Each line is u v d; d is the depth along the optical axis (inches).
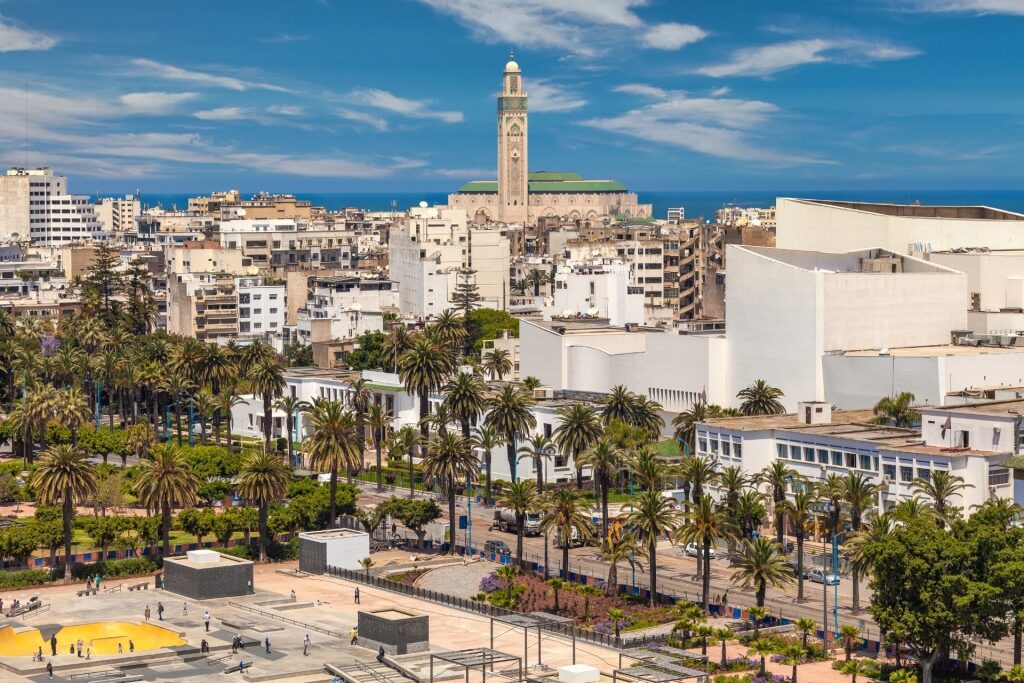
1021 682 7775.6
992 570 7765.8
